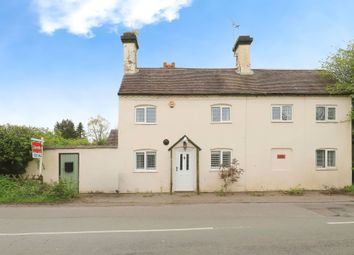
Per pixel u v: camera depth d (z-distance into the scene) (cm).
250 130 1917
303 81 2045
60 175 1831
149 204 1440
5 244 772
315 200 1529
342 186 1934
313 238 810
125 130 1870
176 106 1897
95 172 1852
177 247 737
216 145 1898
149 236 837
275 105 1942
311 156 1936
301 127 1939
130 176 1861
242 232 876
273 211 1231
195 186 1867
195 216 1129
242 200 1540
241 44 2134
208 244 759
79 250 721
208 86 1952
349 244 758
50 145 1842
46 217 1116
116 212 1223
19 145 1689
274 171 1916
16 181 1680
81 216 1135
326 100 1956
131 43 2070
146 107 1889
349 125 1959
